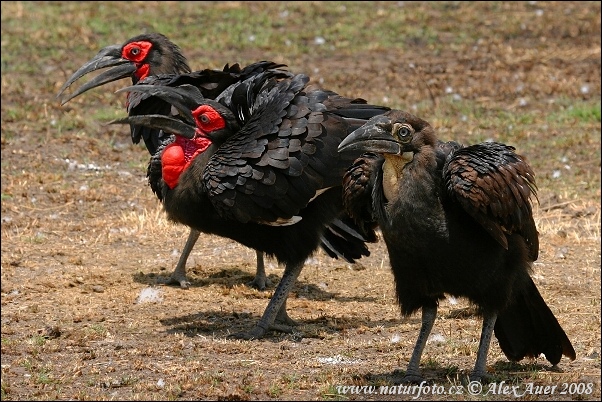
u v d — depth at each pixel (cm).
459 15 4575
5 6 4453
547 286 2220
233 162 1834
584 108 3619
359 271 2372
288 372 1639
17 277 2267
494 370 1647
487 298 1529
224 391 1516
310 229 1895
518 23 4491
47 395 1518
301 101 1880
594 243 2528
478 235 1480
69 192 2872
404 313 1565
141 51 2359
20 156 3112
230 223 1895
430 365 1669
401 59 4106
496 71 4003
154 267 2375
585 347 1803
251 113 1928
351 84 3816
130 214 2719
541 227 2627
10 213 2727
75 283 2234
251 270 2388
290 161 1822
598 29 4428
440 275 1497
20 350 1778
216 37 4228
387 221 1480
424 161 1462
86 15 4391
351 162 1852
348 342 1847
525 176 1508
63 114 3453
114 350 1780
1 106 3475
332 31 4353
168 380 1591
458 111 3622
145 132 2230
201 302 2130
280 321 1975
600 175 3084
